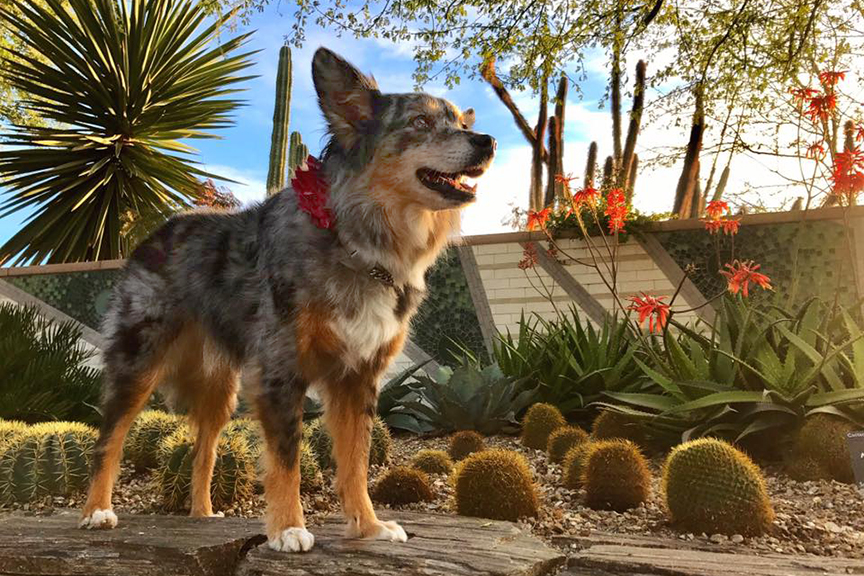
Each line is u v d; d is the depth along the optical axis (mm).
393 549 981
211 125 5465
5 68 5090
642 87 4254
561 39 3496
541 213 2656
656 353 2104
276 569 913
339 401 1095
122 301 1280
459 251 3100
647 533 1146
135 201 5059
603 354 2227
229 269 1168
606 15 3506
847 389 1548
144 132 5262
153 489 1522
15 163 4906
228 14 3740
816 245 2617
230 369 1311
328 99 1093
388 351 1114
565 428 1753
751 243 2709
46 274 3711
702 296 2754
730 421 1652
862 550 1037
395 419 2303
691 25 3887
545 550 988
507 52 3551
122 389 1238
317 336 1040
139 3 5246
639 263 2855
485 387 2148
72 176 5008
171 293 1251
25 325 2561
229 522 1178
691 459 1161
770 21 3633
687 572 881
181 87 5387
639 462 1307
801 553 1037
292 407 1024
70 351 2570
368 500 1071
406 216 1078
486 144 1041
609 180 4367
